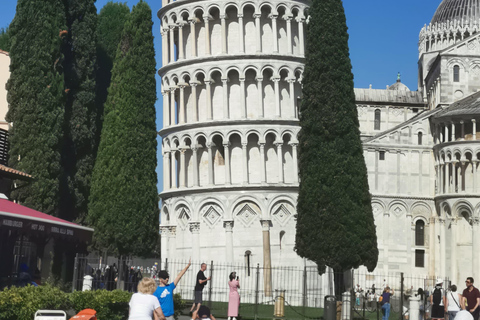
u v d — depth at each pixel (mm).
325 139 57375
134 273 53969
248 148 79750
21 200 61562
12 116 63656
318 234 56094
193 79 80750
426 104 107938
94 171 63875
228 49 81250
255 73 80250
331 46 58438
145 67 64562
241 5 80188
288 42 81250
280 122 78750
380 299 57750
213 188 78438
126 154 62812
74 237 40000
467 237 85062
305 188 57344
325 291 75125
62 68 66562
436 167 88125
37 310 30625
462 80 94500
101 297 37406
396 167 87938
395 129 88375
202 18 82312
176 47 86875
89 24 70875
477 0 115812
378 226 86875
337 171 56688
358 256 55625
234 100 80375
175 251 81688
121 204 62031
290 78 80000
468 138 85562
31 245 56125
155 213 63531
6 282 41250
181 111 81688
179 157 82688
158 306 22109
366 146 87562
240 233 77688
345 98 58094
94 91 71312
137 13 65500
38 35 64375
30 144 62000
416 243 87812
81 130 68500
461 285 84562
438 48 115812
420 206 87938
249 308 60656
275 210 77750
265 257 76438
